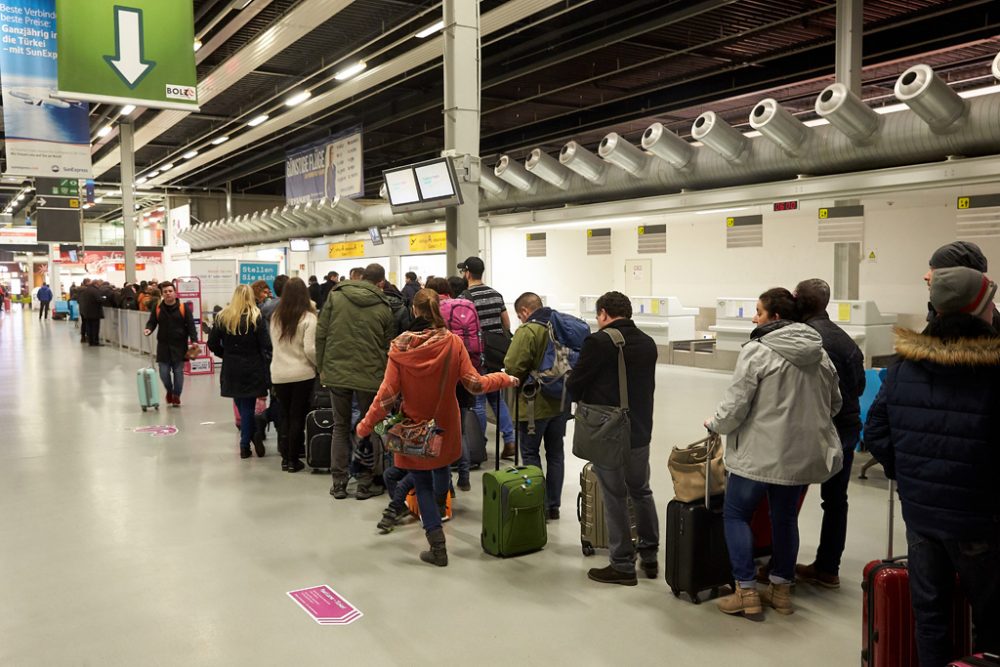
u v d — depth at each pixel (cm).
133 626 340
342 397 527
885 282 1152
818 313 374
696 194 1016
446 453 406
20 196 3638
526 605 360
